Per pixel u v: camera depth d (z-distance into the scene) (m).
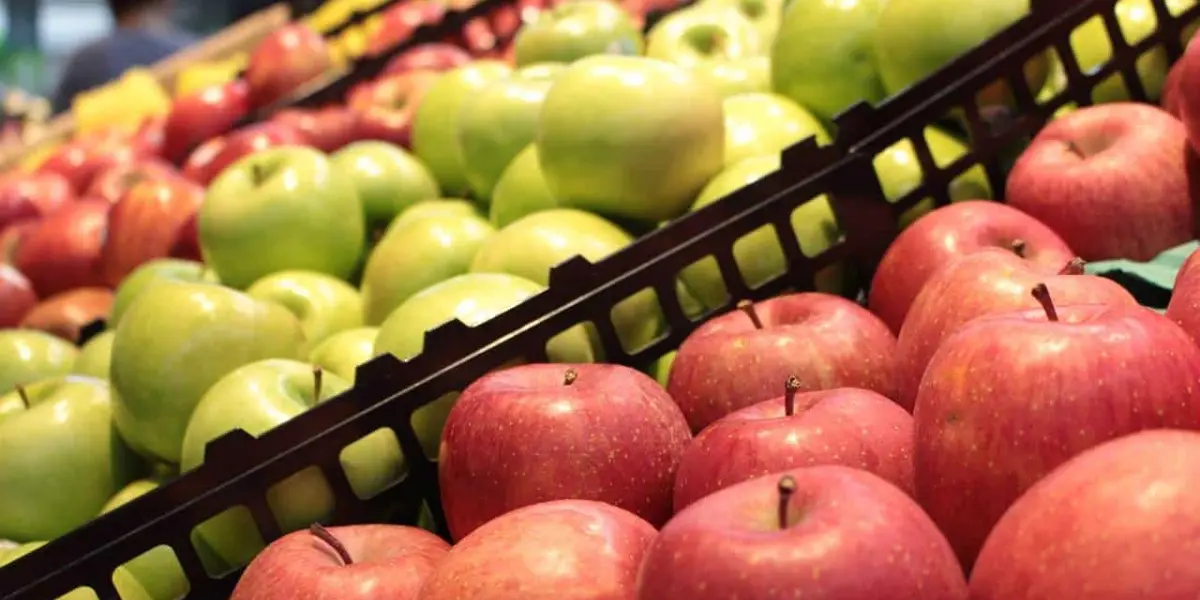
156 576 0.95
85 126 2.84
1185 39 1.11
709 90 1.09
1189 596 0.45
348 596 0.68
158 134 2.36
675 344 0.94
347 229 1.28
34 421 1.06
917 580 0.49
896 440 0.67
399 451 0.92
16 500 1.04
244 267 1.25
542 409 0.73
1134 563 0.46
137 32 3.87
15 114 4.01
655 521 0.74
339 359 1.05
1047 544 0.49
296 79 2.21
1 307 1.81
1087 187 0.92
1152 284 0.85
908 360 0.78
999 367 0.58
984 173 1.06
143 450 1.06
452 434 0.77
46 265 1.85
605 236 1.06
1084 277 0.74
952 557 0.51
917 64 1.10
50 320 1.68
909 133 1.01
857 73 1.17
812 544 0.48
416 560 0.72
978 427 0.58
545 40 1.45
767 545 0.49
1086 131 0.98
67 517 1.06
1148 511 0.47
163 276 1.29
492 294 0.96
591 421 0.72
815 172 0.98
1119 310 0.60
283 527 0.88
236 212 1.24
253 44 3.06
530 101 1.28
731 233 0.95
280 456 0.84
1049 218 0.95
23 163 2.81
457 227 1.16
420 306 0.97
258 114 2.07
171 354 1.00
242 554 0.92
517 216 1.20
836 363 0.80
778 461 0.65
